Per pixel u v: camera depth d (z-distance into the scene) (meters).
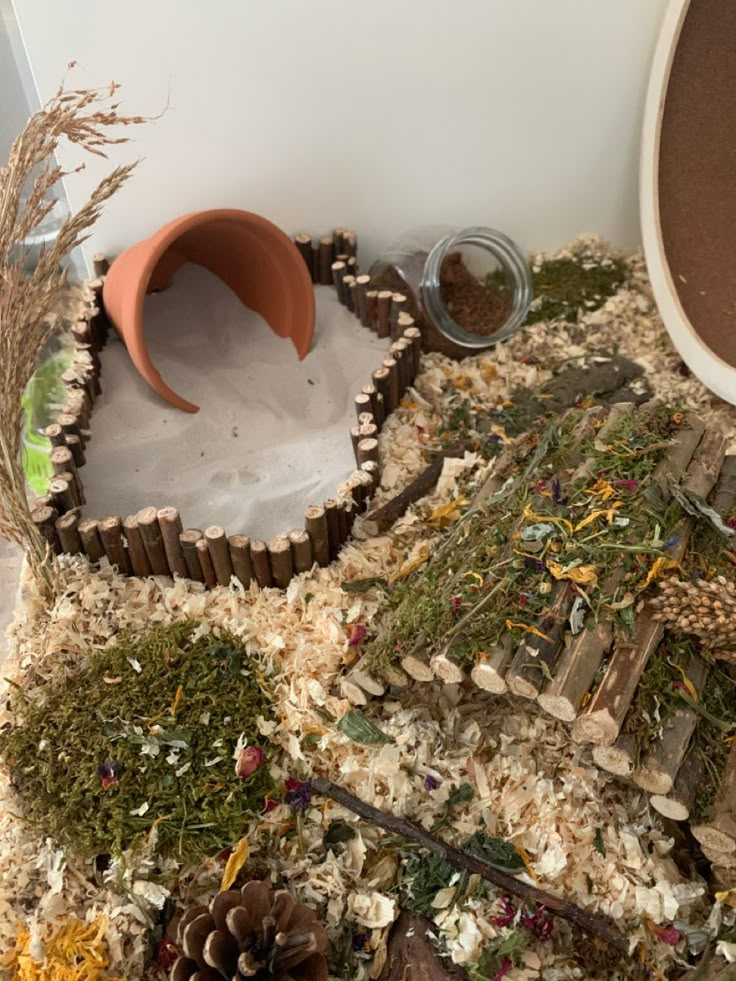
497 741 0.40
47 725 0.39
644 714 0.34
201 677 0.41
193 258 0.59
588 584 0.36
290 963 0.31
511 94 0.57
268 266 0.55
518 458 0.45
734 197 0.54
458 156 0.59
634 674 0.34
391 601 0.41
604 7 0.54
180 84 0.52
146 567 0.45
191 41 0.51
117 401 0.53
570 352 0.59
